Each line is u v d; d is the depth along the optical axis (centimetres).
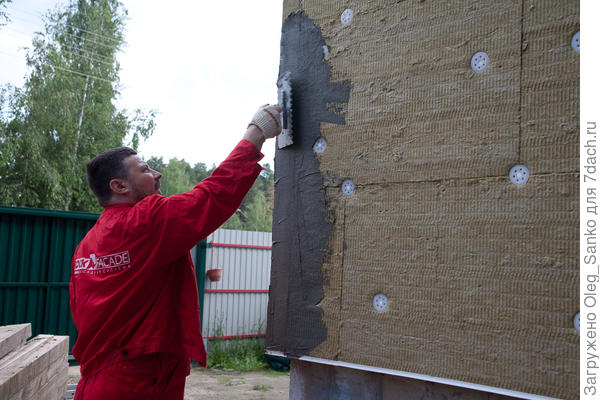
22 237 596
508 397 119
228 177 142
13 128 1351
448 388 130
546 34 118
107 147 1528
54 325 608
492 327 120
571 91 113
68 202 1393
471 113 129
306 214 163
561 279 111
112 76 1642
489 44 127
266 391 577
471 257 125
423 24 140
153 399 137
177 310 149
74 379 541
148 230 138
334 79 159
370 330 143
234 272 764
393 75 145
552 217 114
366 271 146
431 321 131
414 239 136
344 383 154
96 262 142
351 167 152
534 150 118
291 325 163
